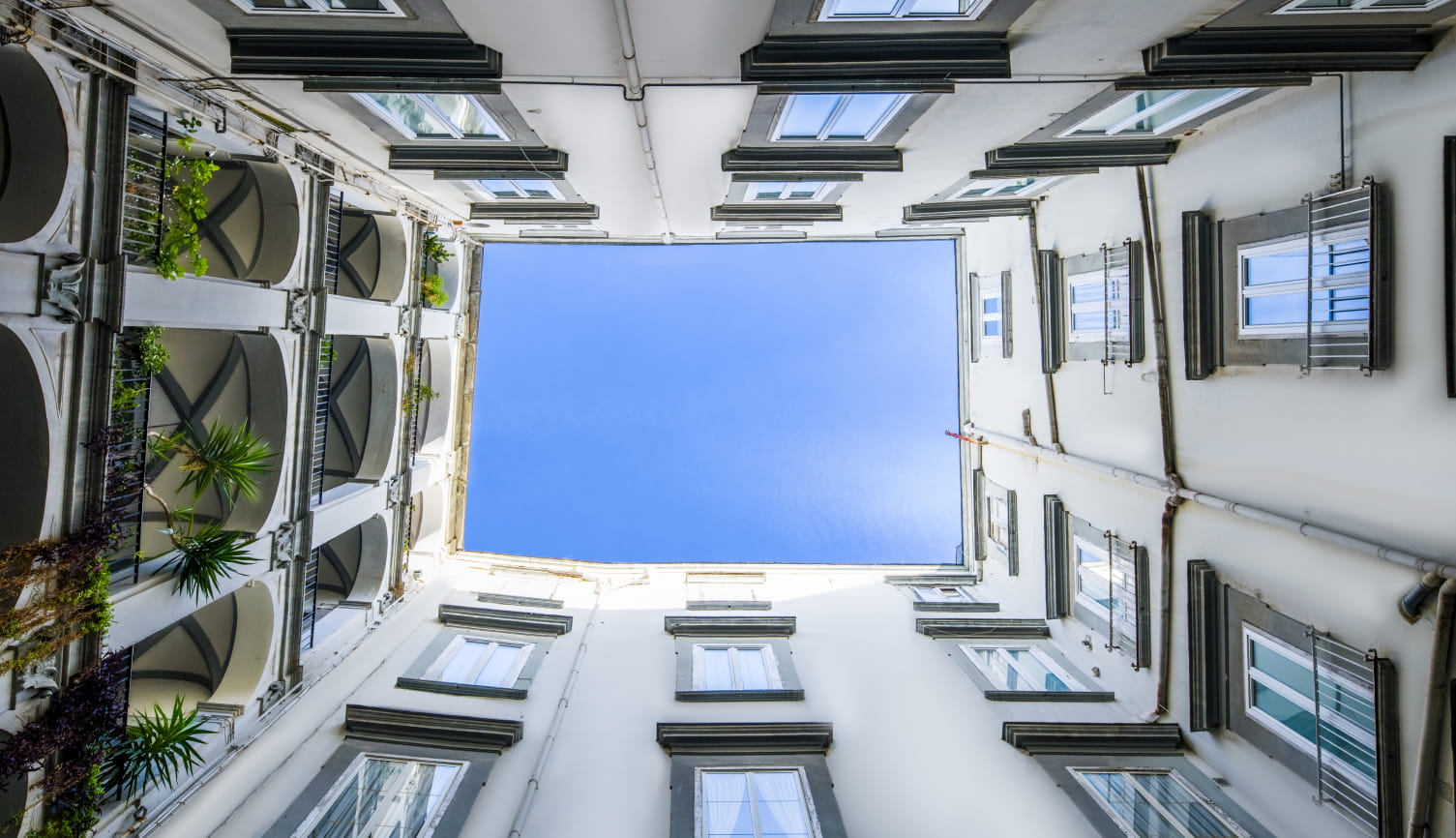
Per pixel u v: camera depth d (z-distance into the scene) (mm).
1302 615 9375
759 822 10336
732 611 16984
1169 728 11664
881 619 16531
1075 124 10906
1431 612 7641
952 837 10047
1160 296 12070
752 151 12203
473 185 14867
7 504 7578
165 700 12062
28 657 7297
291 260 11719
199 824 9227
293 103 10172
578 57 9039
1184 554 11617
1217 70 8633
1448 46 7703
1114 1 7691
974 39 8562
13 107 7551
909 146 12094
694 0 7848
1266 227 9898
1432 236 7680
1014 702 13141
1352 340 8633
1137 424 12734
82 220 7844
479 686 12961
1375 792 8289
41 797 7664
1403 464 7969
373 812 10195
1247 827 9836
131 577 9016
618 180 14219
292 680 11992
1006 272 17891
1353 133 8648
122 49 8234
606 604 17469
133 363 8727
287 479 11875
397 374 15750
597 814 10391
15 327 7137
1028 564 16859
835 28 8344
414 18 8172
